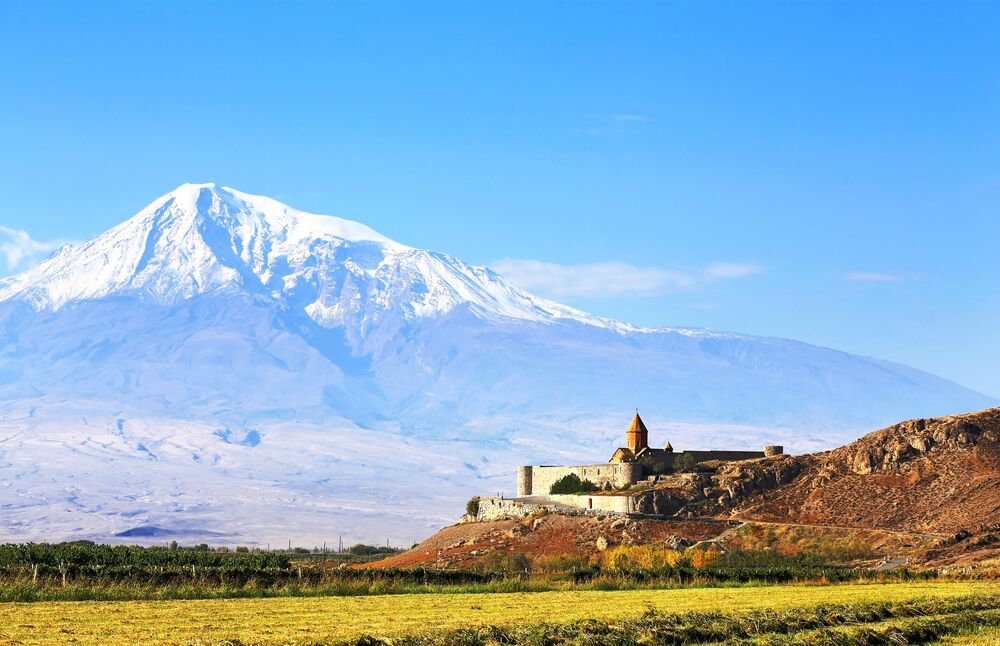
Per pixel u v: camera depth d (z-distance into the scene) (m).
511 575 170.00
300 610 119.44
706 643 102.88
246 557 191.88
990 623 113.62
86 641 95.19
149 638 97.38
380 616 115.06
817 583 165.88
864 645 103.38
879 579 168.75
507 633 102.38
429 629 104.50
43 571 144.00
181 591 133.88
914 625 108.88
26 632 99.25
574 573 170.62
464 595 140.75
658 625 107.62
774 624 109.94
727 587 160.00
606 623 108.62
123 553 184.12
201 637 98.31
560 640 100.69
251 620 110.12
